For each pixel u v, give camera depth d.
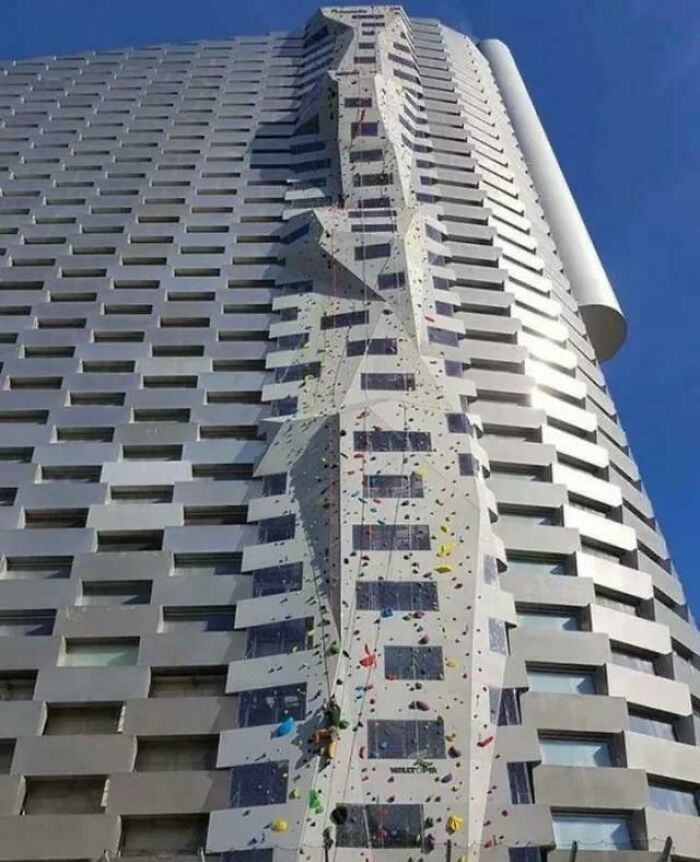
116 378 47.53
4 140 68.00
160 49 83.94
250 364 48.50
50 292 53.06
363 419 42.41
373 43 75.38
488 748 31.84
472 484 40.00
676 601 43.81
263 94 73.88
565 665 36.41
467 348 49.50
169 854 30.61
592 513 43.97
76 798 32.22
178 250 56.31
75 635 36.34
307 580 36.81
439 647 33.91
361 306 49.78
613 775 33.03
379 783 30.33
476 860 29.06
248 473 42.97
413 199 59.25
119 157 65.56
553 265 62.97
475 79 81.50
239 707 33.62
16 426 45.16
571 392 50.09
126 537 40.56
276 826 29.69
